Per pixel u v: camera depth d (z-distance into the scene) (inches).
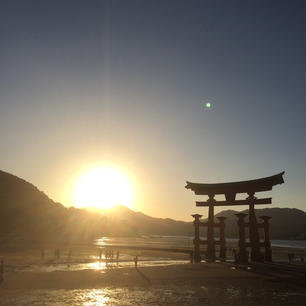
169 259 2527.1
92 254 2945.4
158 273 1413.6
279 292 1031.0
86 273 1380.4
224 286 1127.6
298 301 910.4
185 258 2635.3
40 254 2775.6
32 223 5713.6
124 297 940.6
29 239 4658.0
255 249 1768.0
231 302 888.9
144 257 2704.2
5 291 995.9
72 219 7155.5
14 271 1574.8
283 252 3668.8
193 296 962.1
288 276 1341.0
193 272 1444.4
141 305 847.1
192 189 1967.3
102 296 949.2
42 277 1255.5
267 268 1573.6
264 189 1742.1
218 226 1967.3
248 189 1802.4
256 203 1771.7
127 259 2487.7
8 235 4712.1
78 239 6067.9
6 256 2442.2
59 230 6250.0
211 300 910.4
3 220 5251.0
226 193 1877.5
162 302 882.1
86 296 944.9
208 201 1943.9
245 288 1093.8
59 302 863.7
